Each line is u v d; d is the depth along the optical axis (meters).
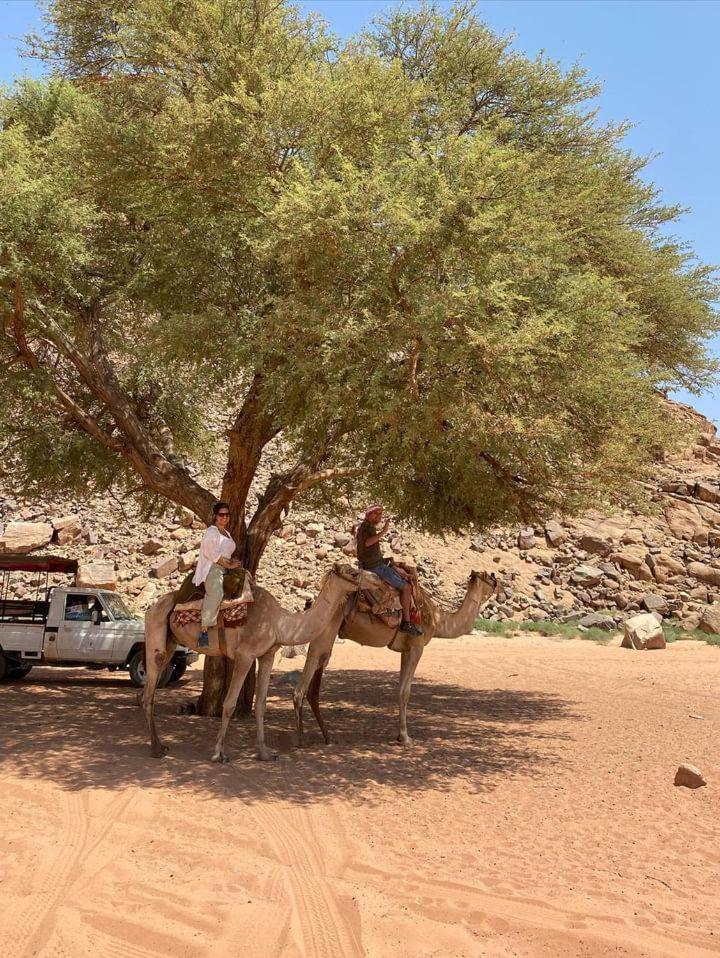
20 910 5.41
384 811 8.12
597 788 9.31
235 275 13.42
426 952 5.09
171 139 11.85
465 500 15.00
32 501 35.28
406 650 11.73
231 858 6.49
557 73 15.55
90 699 15.27
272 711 14.28
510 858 6.84
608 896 6.06
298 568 32.94
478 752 11.12
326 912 5.59
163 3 12.25
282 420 12.18
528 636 29.59
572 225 14.09
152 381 17.06
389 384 10.44
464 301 9.68
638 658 24.70
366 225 10.12
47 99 15.03
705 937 5.44
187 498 13.83
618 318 11.93
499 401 10.77
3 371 13.59
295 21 13.33
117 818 7.45
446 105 13.91
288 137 12.04
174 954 4.95
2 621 17.94
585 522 38.38
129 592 29.92
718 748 11.52
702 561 36.75
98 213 13.85
